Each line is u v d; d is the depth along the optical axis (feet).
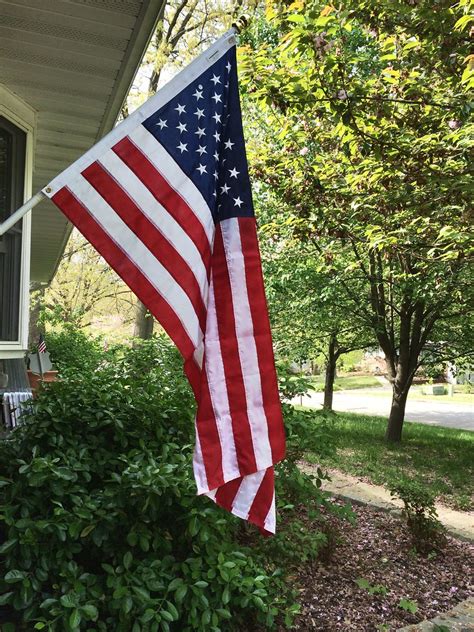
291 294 31.96
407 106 16.21
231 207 8.31
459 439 35.45
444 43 12.90
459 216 16.99
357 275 30.14
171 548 9.50
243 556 9.59
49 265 41.63
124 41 11.70
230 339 8.04
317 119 20.13
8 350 13.44
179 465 9.59
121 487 9.01
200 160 8.11
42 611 8.34
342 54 14.92
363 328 36.01
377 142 15.14
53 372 25.30
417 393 87.56
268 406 8.12
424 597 12.45
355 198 18.80
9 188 13.88
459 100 14.06
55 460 8.95
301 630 10.50
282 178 20.98
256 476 8.02
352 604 11.79
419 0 12.07
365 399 72.18
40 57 12.28
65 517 8.45
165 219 7.74
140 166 7.72
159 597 8.70
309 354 36.78
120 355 24.23
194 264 7.79
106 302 75.46
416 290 25.55
